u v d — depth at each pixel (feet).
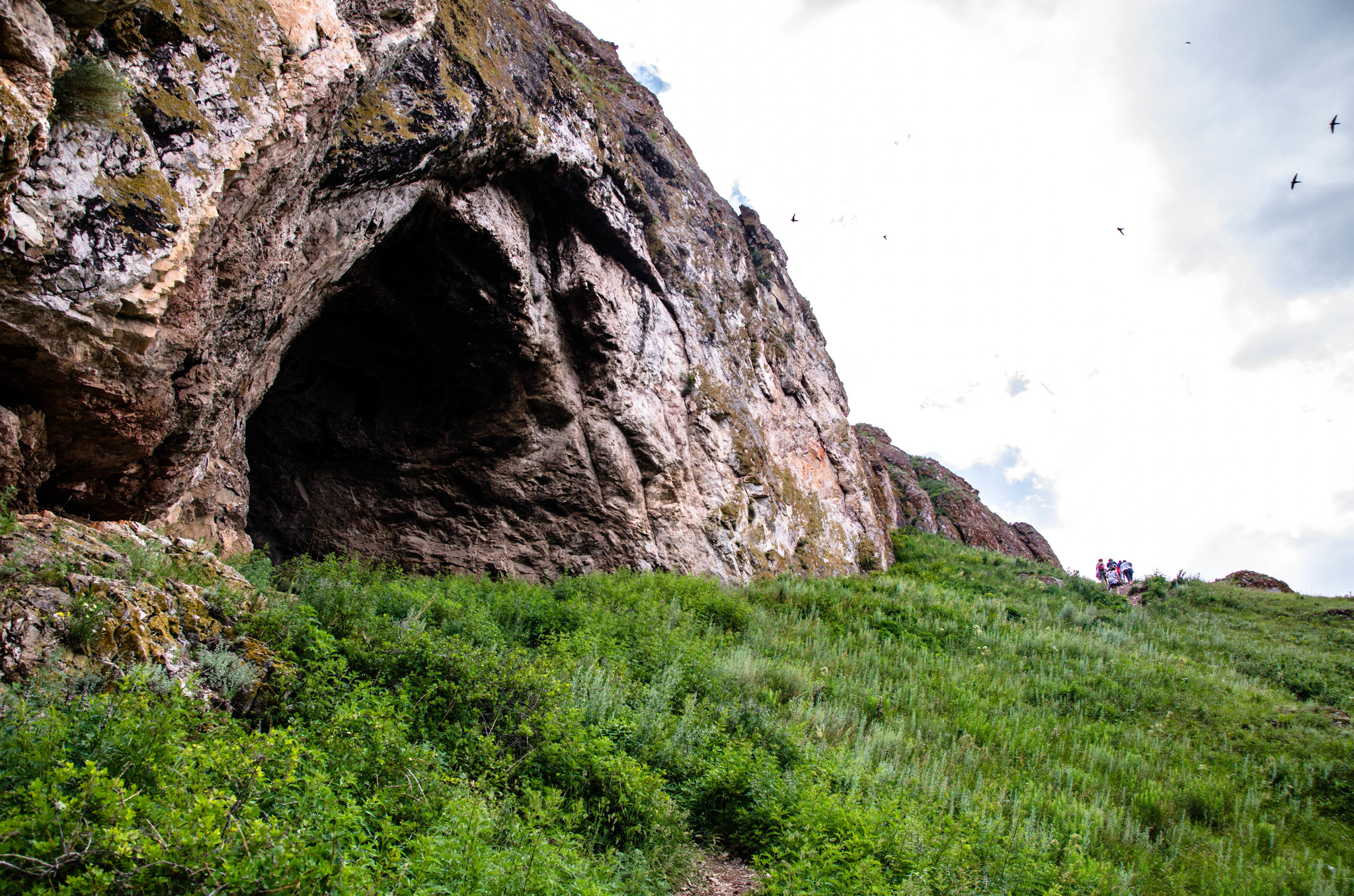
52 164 13.97
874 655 38.32
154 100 16.19
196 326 18.83
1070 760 28.78
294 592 24.52
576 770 17.07
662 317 51.98
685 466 51.57
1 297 13.98
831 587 53.47
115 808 8.61
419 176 28.76
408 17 26.02
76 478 19.01
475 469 41.55
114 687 12.55
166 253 15.93
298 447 37.65
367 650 18.84
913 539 89.30
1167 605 65.98
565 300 42.78
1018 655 43.98
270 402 35.86
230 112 17.66
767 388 66.39
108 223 14.98
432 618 25.04
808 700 28.99
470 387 39.27
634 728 20.17
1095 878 18.12
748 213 78.84
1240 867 21.31
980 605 55.57
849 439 83.20
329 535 38.81
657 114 67.10
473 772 15.72
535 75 37.70
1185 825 23.72
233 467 29.58
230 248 19.67
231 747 10.94
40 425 16.81
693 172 67.67
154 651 14.17
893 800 19.33
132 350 16.65
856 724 28.12
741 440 58.34
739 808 18.38
